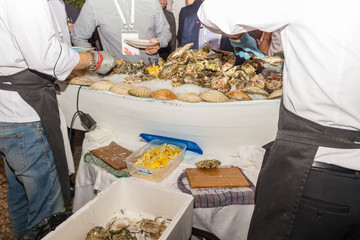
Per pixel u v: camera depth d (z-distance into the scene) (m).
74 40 1.75
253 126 1.06
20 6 0.83
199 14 0.73
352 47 0.51
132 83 1.23
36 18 0.86
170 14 2.42
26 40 0.87
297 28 0.58
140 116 1.16
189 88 1.17
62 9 1.60
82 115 1.27
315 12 0.54
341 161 0.62
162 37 1.80
